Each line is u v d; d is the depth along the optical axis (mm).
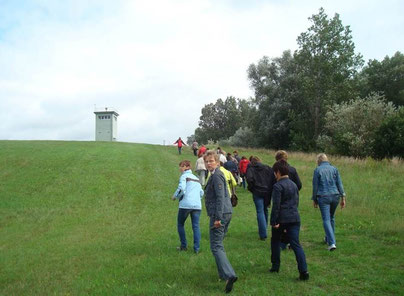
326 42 49562
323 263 6703
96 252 8070
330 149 38906
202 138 110000
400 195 14281
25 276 6676
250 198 15812
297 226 5938
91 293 5586
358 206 12484
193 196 7641
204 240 8719
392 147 31312
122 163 24688
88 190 17516
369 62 60844
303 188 16938
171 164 25844
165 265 6762
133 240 9070
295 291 5340
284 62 55750
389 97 58156
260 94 57406
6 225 11977
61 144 35156
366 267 6375
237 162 19594
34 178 19906
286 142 56688
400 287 5422
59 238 9797
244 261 6867
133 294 5414
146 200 15766
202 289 5500
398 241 8086
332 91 48875
